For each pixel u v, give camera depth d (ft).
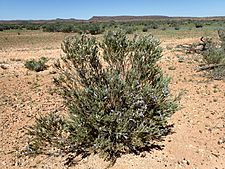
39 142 19.13
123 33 19.79
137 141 18.02
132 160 17.83
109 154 18.26
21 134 21.85
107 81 18.99
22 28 215.10
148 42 20.03
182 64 43.73
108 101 18.89
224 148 19.02
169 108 20.30
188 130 21.44
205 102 27.14
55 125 19.39
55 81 20.17
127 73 19.30
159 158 17.98
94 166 17.49
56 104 27.40
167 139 20.15
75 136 18.80
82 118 18.19
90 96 18.70
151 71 20.40
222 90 30.68
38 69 42.83
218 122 22.61
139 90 18.97
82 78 19.25
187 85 32.78
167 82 20.89
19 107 26.94
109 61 19.63
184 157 18.10
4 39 116.06
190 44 65.51
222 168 17.15
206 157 18.10
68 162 18.08
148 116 19.47
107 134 18.48
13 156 19.04
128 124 18.45
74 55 18.94
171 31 144.25
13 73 41.34
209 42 55.93
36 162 18.30
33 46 90.27
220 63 38.73
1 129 22.57
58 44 95.25
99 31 139.23
